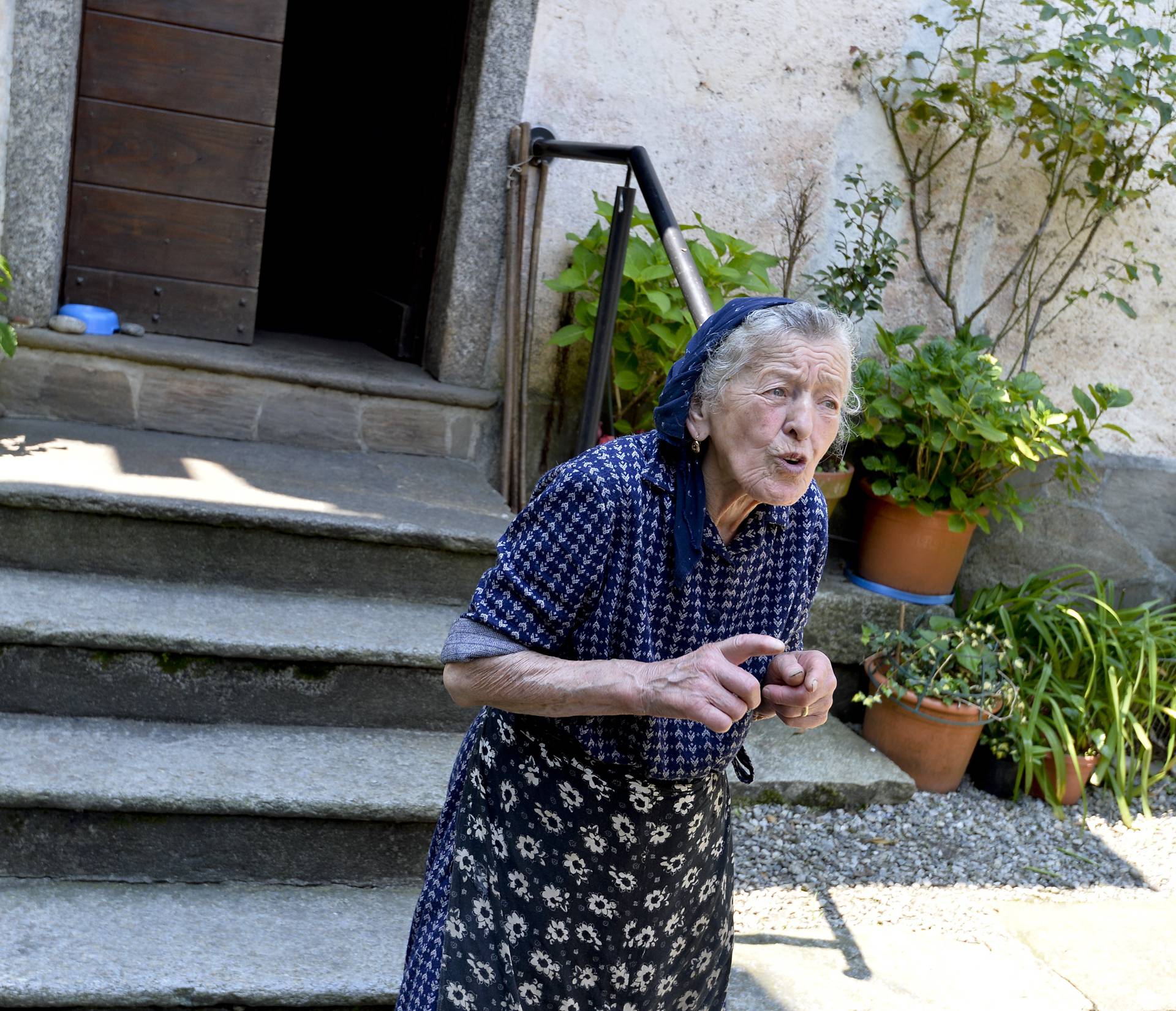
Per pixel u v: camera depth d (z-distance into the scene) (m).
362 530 2.86
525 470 3.70
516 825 1.52
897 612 3.60
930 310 3.87
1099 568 4.04
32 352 3.26
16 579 2.68
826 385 1.38
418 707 2.71
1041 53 3.48
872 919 2.74
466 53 3.55
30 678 2.48
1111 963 2.66
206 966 2.08
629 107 3.52
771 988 2.41
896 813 3.21
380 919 2.32
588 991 1.55
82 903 2.22
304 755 2.52
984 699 3.29
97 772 2.30
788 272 3.64
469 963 1.57
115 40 3.34
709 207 3.65
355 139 5.26
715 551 1.45
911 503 3.52
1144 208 3.86
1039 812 3.38
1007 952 2.67
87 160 3.40
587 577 1.39
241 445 3.41
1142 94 3.61
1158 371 4.00
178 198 3.50
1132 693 3.45
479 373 3.66
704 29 3.50
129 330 3.46
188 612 2.65
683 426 1.42
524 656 1.40
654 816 1.50
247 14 3.40
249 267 3.62
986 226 3.82
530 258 3.49
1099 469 3.98
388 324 4.04
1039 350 3.94
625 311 3.41
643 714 1.32
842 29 3.59
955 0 3.54
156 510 2.73
